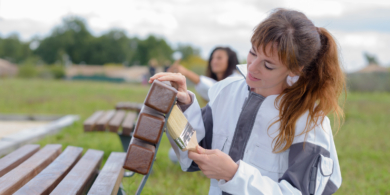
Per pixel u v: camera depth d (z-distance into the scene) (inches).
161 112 40.2
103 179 54.1
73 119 234.2
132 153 39.6
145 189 104.4
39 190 46.5
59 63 3169.3
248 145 52.2
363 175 140.3
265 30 45.4
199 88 129.3
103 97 471.5
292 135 49.2
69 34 3206.2
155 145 42.0
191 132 46.2
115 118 128.4
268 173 51.0
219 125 55.6
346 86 55.6
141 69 2578.7
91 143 161.8
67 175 53.8
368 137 225.5
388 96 679.7
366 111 374.6
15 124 224.8
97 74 2434.8
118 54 3316.9
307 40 46.1
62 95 471.5
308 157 47.8
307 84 50.9
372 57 1807.3
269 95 53.3
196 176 127.2
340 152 179.0
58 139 174.2
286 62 45.8
